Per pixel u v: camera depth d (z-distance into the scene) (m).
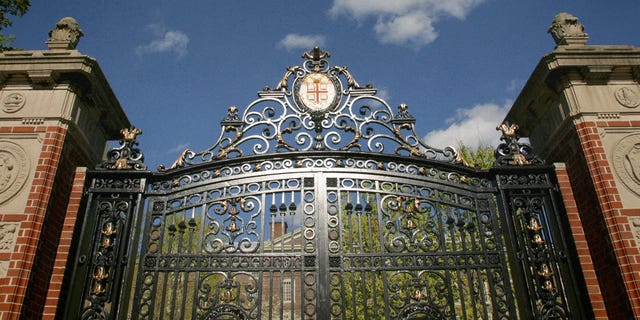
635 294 5.57
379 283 11.98
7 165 6.16
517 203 6.86
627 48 6.87
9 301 5.38
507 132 7.36
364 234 11.73
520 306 6.27
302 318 6.13
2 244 5.72
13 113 6.47
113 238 6.55
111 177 6.90
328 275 6.36
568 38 7.11
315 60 7.84
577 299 6.13
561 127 6.93
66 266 6.27
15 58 6.60
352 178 7.05
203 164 7.04
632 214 5.99
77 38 7.27
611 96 6.71
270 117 7.42
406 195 6.98
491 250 6.64
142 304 6.20
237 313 6.20
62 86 6.66
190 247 6.59
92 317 6.02
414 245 6.68
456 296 12.57
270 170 7.08
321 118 7.39
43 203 6.00
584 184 6.51
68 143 6.61
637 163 6.29
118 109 7.71
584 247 6.47
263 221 6.74
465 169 7.11
